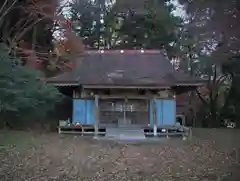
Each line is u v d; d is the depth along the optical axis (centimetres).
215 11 3184
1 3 2306
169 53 3838
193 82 2302
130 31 3850
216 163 1186
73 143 1741
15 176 932
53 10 2598
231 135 2211
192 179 920
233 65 3306
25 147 1474
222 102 3978
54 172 1009
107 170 1059
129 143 1819
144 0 3653
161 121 2377
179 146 1692
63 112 2608
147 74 2416
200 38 3509
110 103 2417
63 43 2831
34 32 2667
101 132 2175
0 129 2033
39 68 2572
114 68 2505
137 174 999
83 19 3925
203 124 3681
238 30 3155
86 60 2630
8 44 2398
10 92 1552
